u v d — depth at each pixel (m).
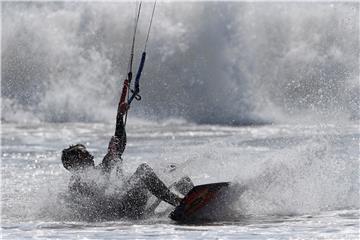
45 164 43.94
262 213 25.69
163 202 29.03
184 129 75.31
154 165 34.16
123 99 27.86
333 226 22.62
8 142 60.75
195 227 23.08
